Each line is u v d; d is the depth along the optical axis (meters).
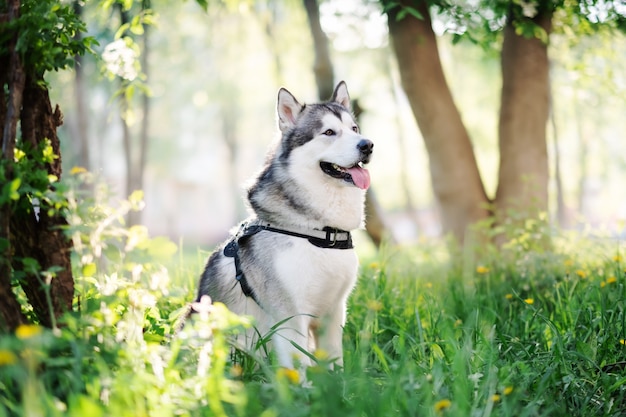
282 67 17.83
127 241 3.29
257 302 3.94
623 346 3.71
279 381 2.72
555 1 6.49
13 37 3.07
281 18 16.19
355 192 4.07
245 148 39.91
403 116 21.56
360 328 4.65
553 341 3.61
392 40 8.20
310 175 3.96
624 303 4.14
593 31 7.29
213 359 2.97
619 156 28.08
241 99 24.86
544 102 8.00
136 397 2.55
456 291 5.41
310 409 2.60
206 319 2.84
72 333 2.81
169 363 2.84
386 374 3.25
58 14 3.31
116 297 2.99
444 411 2.71
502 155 8.16
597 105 12.92
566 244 6.99
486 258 7.05
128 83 5.26
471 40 6.25
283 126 4.27
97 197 3.19
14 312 2.98
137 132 27.14
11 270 3.07
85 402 2.20
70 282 3.21
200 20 17.02
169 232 46.56
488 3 6.55
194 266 5.81
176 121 33.03
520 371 3.41
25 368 2.59
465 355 3.29
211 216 50.12
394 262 7.21
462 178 8.20
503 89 8.17
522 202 7.75
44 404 2.34
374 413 2.66
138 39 13.20
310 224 3.91
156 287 3.35
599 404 3.21
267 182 4.10
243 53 19.20
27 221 3.18
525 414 2.77
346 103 4.76
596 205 31.80
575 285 4.89
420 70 8.06
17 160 3.11
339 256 3.91
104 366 2.62
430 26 8.09
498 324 4.42
